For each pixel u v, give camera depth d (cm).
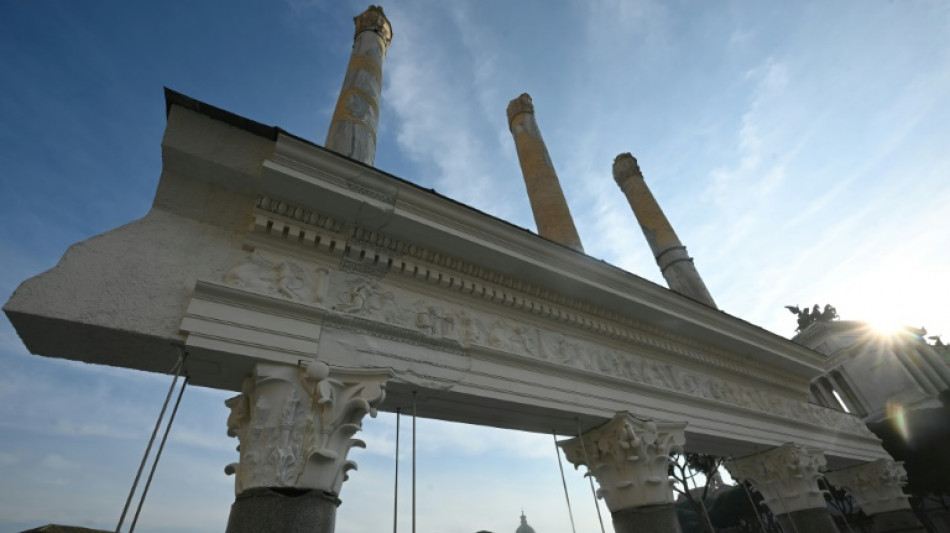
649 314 876
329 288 547
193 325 414
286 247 544
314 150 543
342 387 464
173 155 496
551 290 764
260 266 507
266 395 428
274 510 370
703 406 888
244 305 459
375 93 912
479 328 654
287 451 404
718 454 1026
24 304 362
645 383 808
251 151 532
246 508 372
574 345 766
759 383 1123
